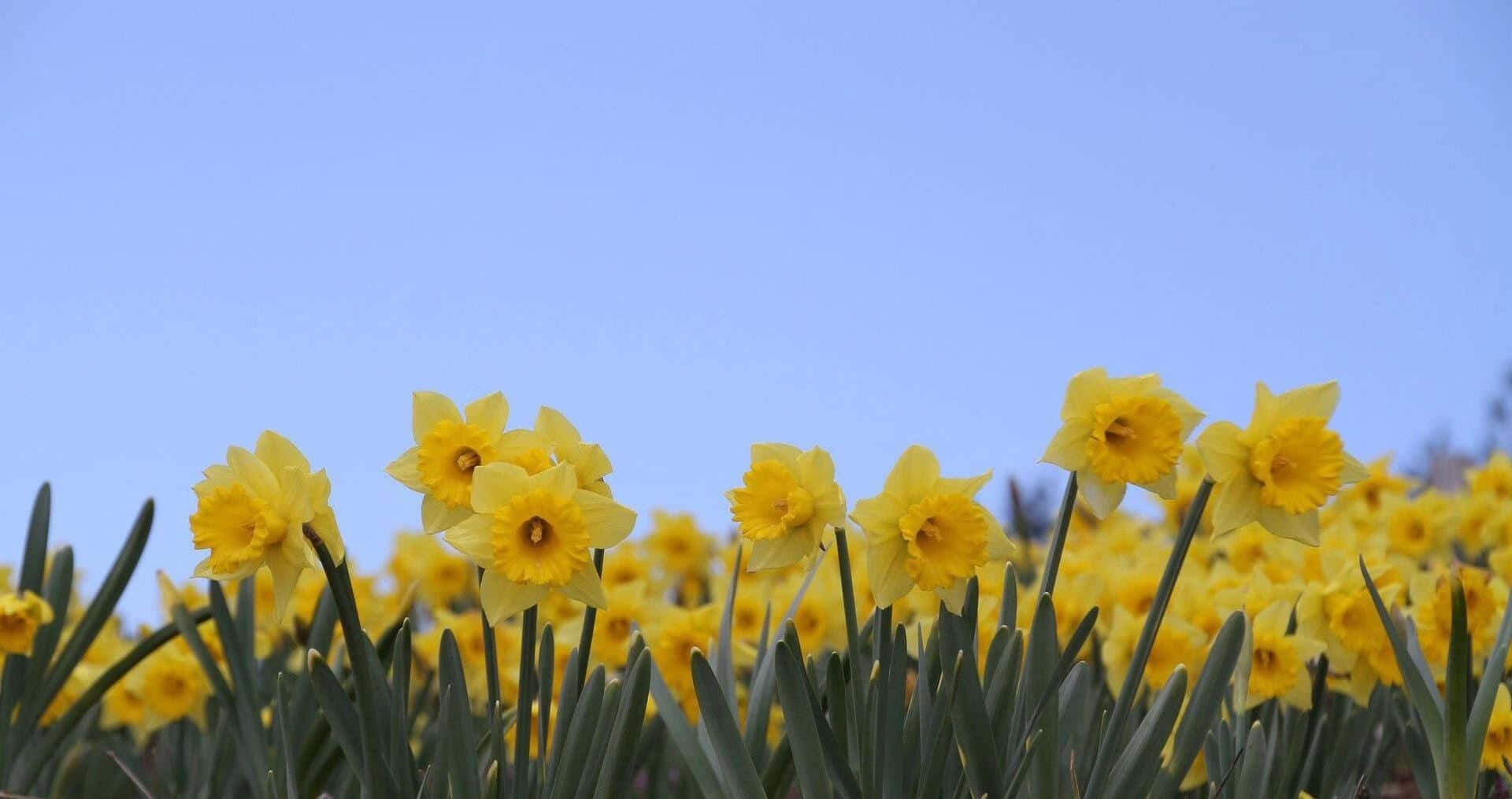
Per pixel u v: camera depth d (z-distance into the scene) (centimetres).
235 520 193
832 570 433
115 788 367
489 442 202
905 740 206
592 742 197
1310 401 210
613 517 196
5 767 304
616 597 344
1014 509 527
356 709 207
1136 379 206
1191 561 406
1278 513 206
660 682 232
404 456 206
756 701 232
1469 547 446
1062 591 333
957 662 188
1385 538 428
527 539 193
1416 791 368
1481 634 293
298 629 346
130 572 317
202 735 383
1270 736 251
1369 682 276
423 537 507
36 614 302
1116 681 294
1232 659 209
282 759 284
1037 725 202
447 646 205
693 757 216
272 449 197
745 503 210
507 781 207
